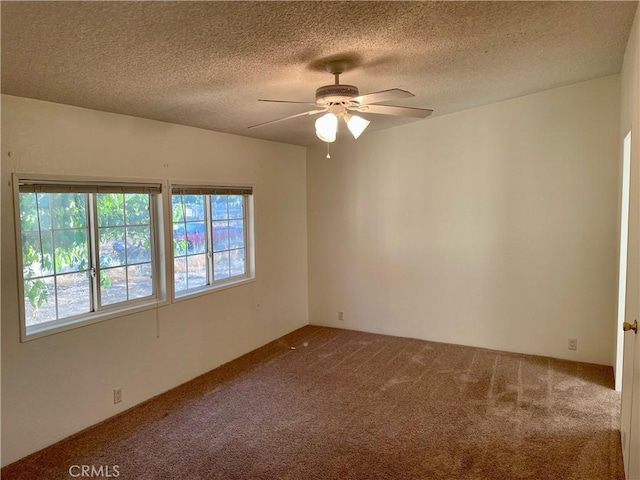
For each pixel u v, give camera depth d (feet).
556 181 13.69
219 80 8.88
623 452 8.50
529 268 14.30
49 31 5.89
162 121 11.78
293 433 9.82
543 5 7.11
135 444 9.41
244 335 15.12
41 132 9.00
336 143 17.61
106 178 10.32
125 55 7.04
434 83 11.10
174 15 5.84
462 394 11.66
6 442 8.59
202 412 10.84
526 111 13.96
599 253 13.25
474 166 14.97
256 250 15.64
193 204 13.34
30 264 9.15
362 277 17.52
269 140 16.10
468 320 15.48
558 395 11.48
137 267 11.55
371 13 6.56
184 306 12.66
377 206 16.97
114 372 10.67
